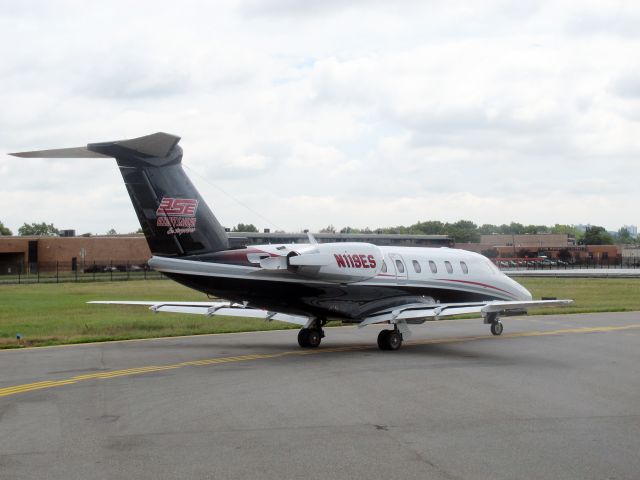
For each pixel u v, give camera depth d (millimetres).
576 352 19109
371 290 20312
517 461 8602
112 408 11688
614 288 48781
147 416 11078
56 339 21734
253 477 8023
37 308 33188
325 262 18656
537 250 103062
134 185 17656
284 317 20547
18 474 8156
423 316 18938
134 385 13820
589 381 14320
